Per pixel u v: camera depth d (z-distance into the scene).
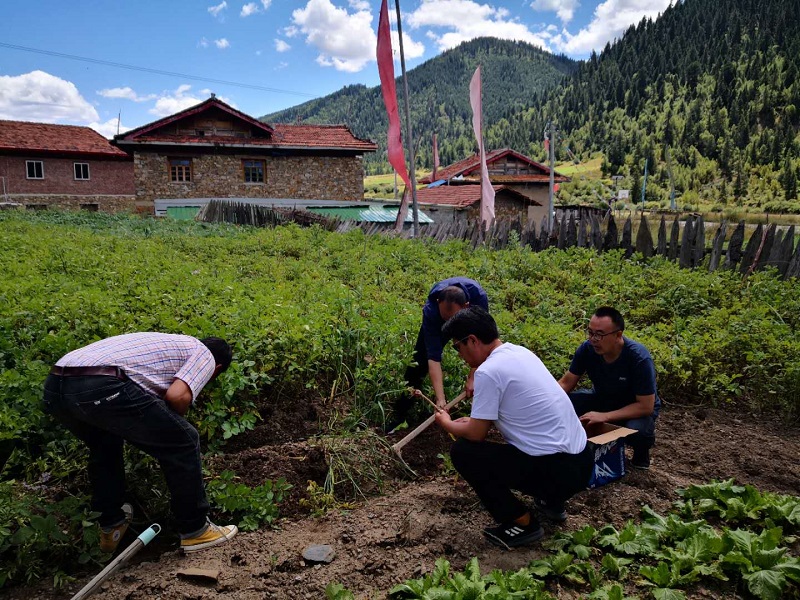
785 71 146.75
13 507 2.99
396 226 13.87
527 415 3.14
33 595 2.83
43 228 13.80
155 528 3.04
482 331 3.26
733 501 3.43
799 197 88.44
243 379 4.13
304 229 14.76
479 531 3.36
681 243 9.42
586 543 3.17
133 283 6.79
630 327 6.63
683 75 173.75
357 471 4.01
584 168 133.50
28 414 3.69
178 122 26.73
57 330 4.98
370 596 2.84
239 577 2.95
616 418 3.90
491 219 13.25
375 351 4.86
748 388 5.32
